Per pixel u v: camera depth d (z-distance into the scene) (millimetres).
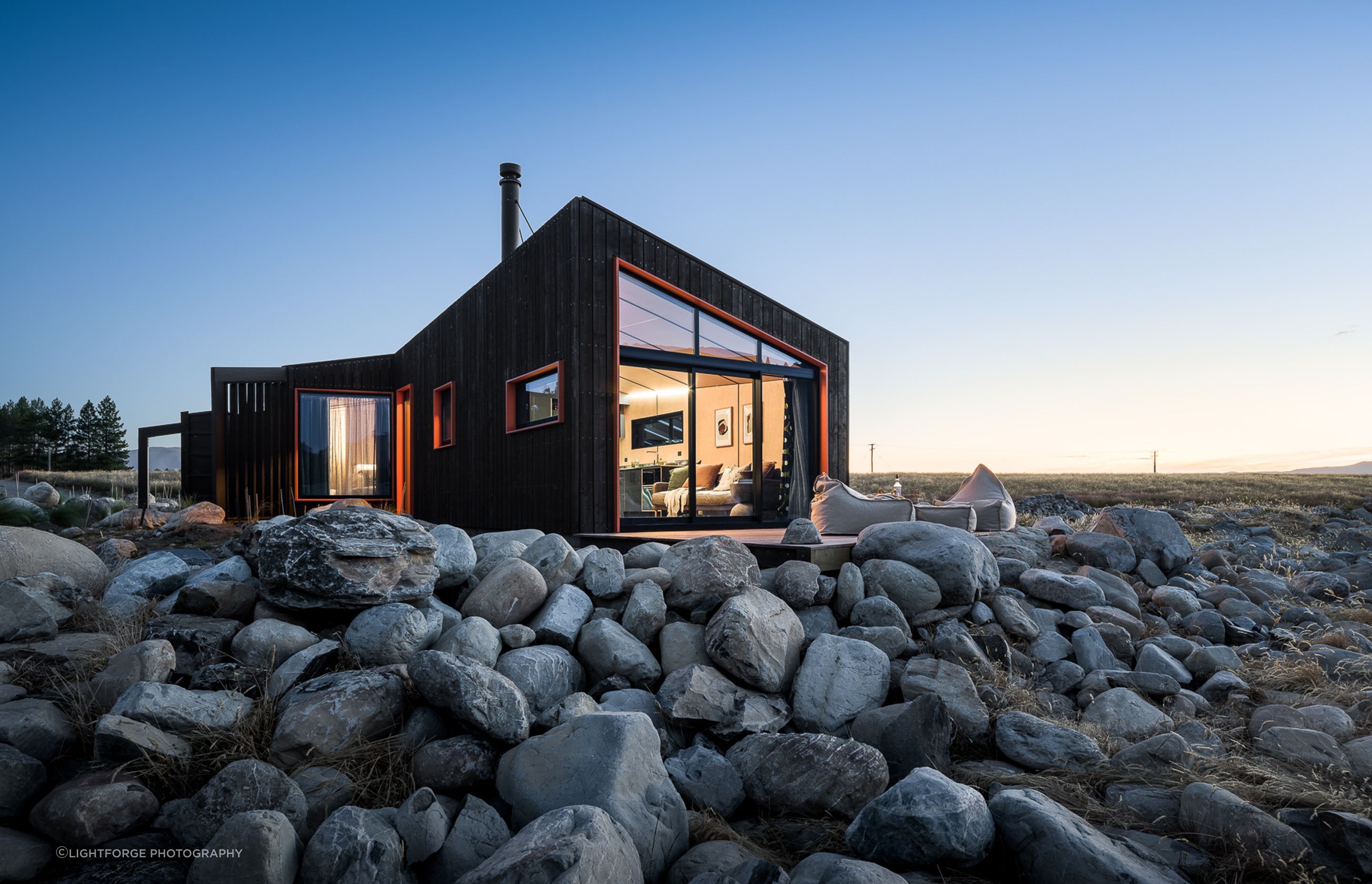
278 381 12836
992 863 2572
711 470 10844
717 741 3426
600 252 8117
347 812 2439
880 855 2477
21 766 2541
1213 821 2680
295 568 3561
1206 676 4531
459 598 4332
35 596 3662
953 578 4797
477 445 10359
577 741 2754
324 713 2916
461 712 2908
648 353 8500
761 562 5301
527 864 2000
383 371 13680
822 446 10328
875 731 3379
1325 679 4328
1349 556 8516
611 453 8016
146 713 2779
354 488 13094
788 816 2951
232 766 2562
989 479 7535
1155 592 5961
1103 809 2910
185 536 7203
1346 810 2809
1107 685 4156
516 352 9242
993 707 3789
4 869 2215
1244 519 13602
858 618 4609
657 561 4938
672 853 2557
